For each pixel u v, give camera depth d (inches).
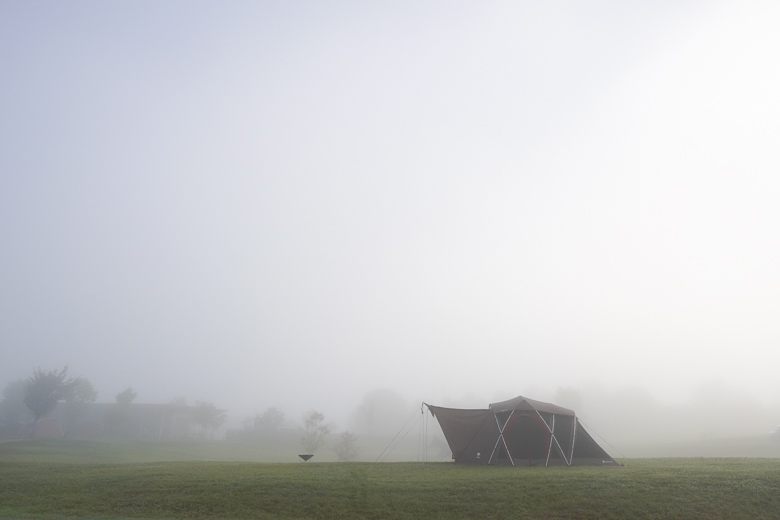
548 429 1167.0
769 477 850.1
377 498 829.2
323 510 789.9
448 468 1093.1
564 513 745.6
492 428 1216.2
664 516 721.6
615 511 743.7
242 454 2842.0
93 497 868.6
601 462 1143.0
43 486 941.8
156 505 824.9
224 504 820.6
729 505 744.3
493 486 865.5
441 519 743.1
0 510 797.2
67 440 2672.2
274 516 772.6
